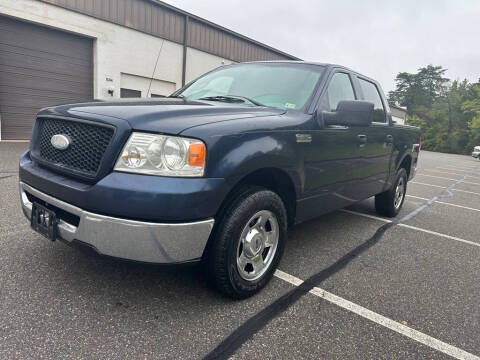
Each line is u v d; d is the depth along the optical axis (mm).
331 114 3049
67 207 2133
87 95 12828
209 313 2320
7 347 1849
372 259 3555
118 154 2033
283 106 3082
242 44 18406
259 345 2047
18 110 11156
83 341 1949
